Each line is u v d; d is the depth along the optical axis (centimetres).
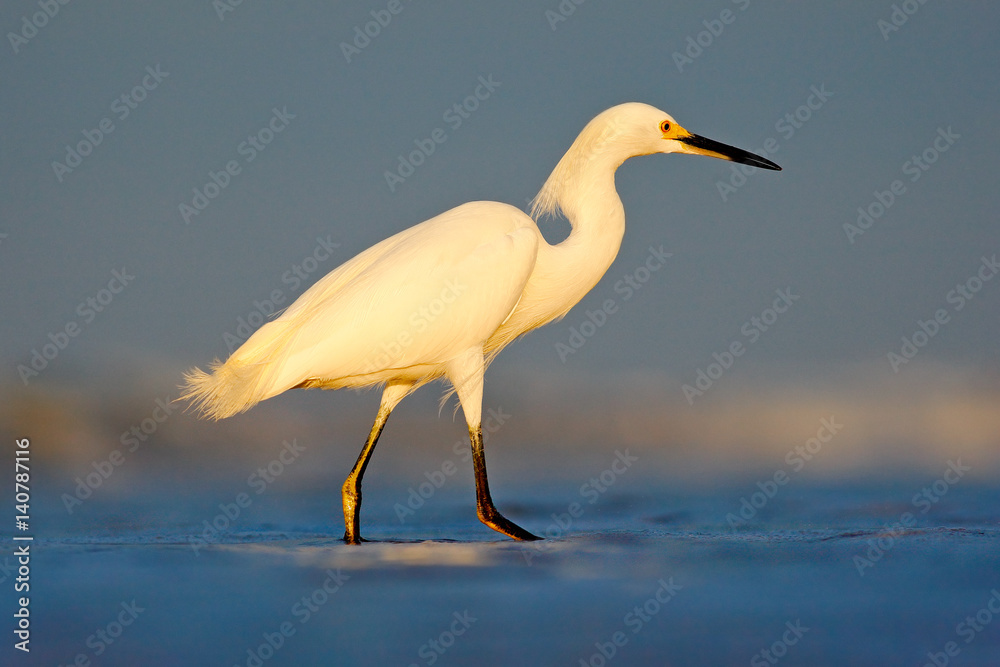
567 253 1330
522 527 1324
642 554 1069
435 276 1217
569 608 838
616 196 1359
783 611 827
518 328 1380
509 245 1252
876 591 890
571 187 1355
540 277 1320
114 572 970
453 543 1168
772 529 1252
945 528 1228
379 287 1214
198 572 972
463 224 1260
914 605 843
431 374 1277
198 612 827
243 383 1220
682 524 1329
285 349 1216
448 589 905
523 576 955
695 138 1365
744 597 871
